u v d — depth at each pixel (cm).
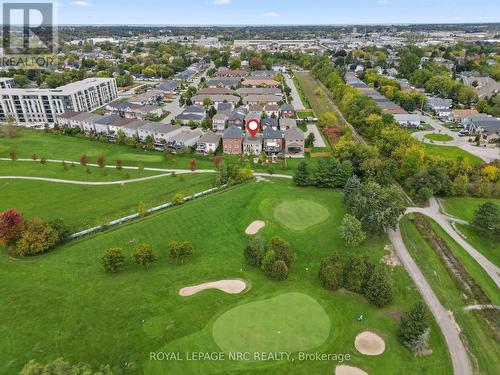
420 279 7488
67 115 17962
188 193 11438
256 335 6053
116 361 5625
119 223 9762
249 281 7425
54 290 7106
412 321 5872
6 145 15225
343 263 7931
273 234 9062
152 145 14962
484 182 11331
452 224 9512
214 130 17500
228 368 5481
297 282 7400
